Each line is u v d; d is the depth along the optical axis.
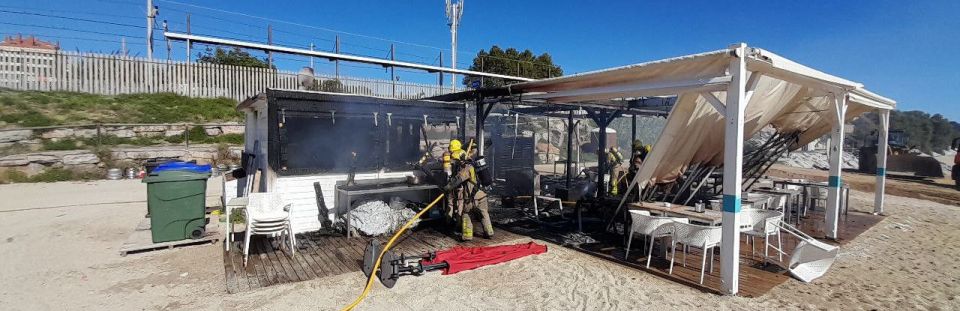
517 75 28.00
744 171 8.44
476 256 5.64
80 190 11.51
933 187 15.04
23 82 15.85
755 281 4.98
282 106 6.58
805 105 7.55
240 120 17.69
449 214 7.27
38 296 4.43
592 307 4.25
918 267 5.65
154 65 17.53
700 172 7.00
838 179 6.98
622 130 29.70
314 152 7.47
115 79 16.98
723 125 6.28
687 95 5.28
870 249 6.50
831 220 7.05
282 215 5.78
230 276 4.98
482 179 6.81
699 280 4.95
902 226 8.17
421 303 4.34
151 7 18.12
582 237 6.96
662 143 5.75
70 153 13.40
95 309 4.12
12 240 6.56
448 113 8.07
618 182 9.35
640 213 5.53
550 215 8.80
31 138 13.73
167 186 5.98
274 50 18.11
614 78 5.41
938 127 45.53
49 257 5.71
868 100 8.20
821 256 5.06
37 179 12.79
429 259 5.49
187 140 15.40
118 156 14.03
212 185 12.88
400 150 7.92
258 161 7.76
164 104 17.20
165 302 4.29
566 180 11.22
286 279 4.91
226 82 18.62
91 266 5.34
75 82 16.44
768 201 7.14
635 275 5.18
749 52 4.21
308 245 6.13
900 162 18.84
